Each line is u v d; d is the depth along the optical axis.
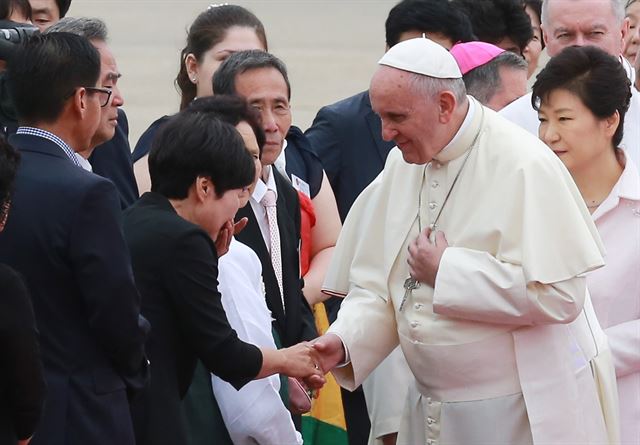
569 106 17.47
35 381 13.43
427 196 16.84
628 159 18.05
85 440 14.39
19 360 13.29
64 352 14.50
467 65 21.31
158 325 15.25
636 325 17.81
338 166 22.47
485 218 16.23
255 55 19.42
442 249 16.36
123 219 15.59
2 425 13.45
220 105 17.31
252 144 17.23
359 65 66.31
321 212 21.23
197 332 15.34
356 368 17.28
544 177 16.20
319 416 20.45
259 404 16.55
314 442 20.45
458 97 16.31
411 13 23.08
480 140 16.53
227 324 15.51
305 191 20.98
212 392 16.59
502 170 16.31
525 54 26.11
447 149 16.48
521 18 25.56
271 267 18.41
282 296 18.55
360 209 17.88
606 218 17.97
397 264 17.09
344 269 17.98
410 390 17.64
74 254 14.41
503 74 21.30
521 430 16.39
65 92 15.15
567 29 22.66
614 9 22.62
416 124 16.06
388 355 19.00
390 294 17.17
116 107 17.38
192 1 85.94
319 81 62.22
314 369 16.77
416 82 15.95
